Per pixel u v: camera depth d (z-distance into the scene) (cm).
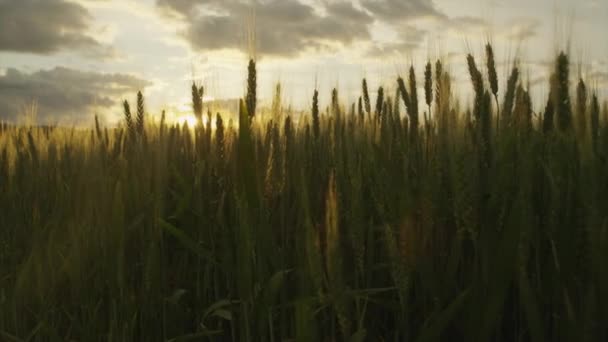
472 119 220
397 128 287
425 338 158
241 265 185
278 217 261
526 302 155
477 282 161
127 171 320
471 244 204
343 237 218
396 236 172
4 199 422
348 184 229
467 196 170
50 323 273
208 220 280
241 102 178
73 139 511
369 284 211
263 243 190
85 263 267
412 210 171
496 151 214
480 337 156
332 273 144
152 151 313
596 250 146
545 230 189
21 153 475
